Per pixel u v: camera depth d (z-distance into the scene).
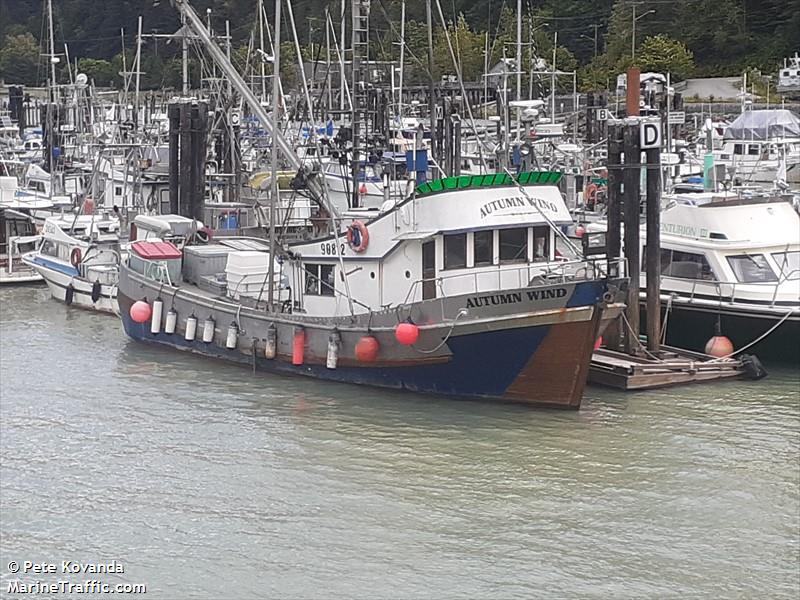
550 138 51.69
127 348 32.50
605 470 22.45
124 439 24.53
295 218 37.66
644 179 32.88
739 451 23.39
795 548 19.39
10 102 89.25
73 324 36.25
